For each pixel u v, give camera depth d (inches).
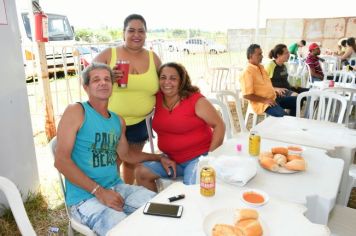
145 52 94.8
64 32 318.7
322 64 258.7
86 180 63.3
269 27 399.5
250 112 165.8
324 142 77.1
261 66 147.8
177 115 81.4
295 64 262.5
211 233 39.6
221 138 83.7
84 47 180.4
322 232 39.7
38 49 146.6
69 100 185.9
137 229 40.8
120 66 81.6
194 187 51.7
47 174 122.6
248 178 53.9
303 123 93.6
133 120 96.2
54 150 65.4
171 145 84.7
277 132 85.2
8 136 90.7
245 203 46.2
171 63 82.0
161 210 44.6
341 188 76.7
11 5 88.8
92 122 65.2
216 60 306.5
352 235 56.9
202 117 82.0
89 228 60.6
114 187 69.9
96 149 66.4
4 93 88.0
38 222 91.2
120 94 91.0
